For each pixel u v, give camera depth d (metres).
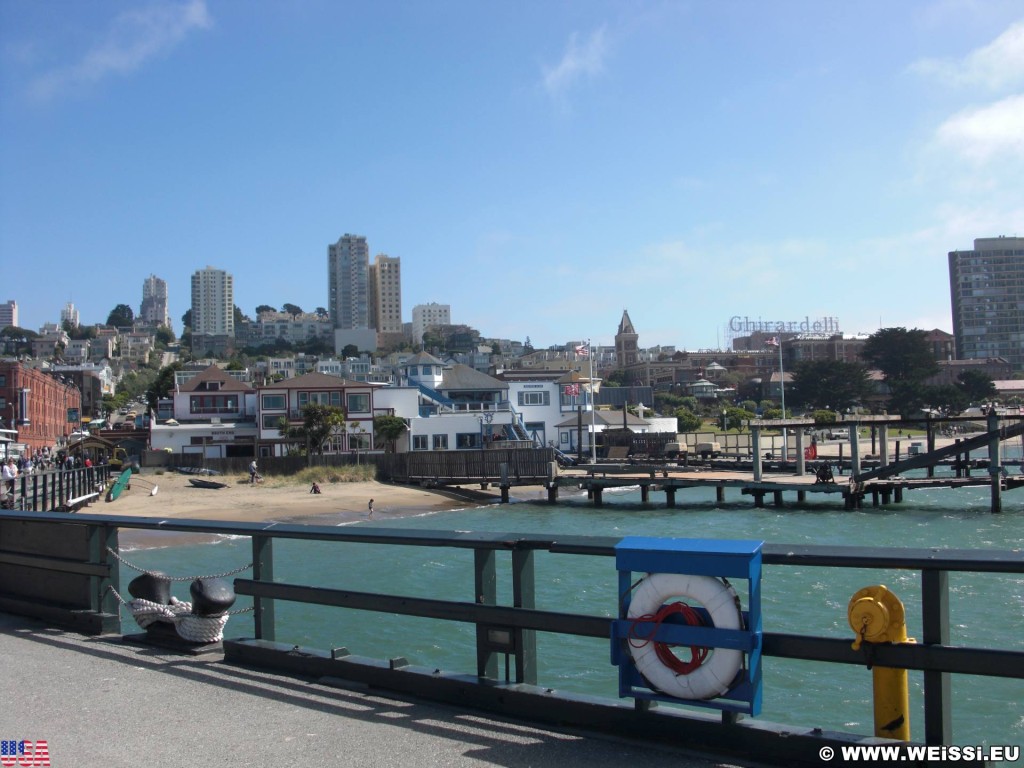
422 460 58.84
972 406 145.25
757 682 4.62
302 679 6.85
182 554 30.19
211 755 5.21
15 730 5.78
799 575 21.81
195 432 75.12
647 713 5.09
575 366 194.88
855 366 144.12
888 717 4.50
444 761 4.96
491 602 5.98
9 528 9.99
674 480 51.19
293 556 27.94
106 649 8.05
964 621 17.27
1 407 72.81
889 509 46.66
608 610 18.91
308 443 67.38
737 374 193.00
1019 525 38.22
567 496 58.97
